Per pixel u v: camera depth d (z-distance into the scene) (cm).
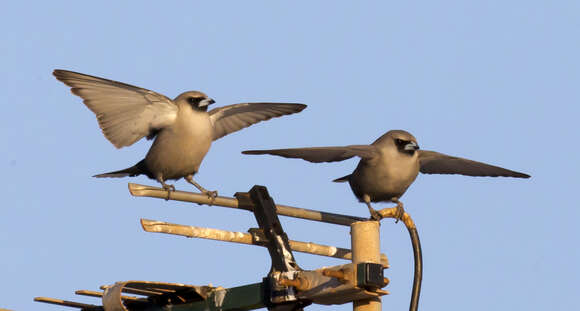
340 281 978
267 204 1163
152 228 1059
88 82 1334
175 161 1452
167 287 1105
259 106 1538
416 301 1057
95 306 1168
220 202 1159
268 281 1057
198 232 1097
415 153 1528
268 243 1134
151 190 1112
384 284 984
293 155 1372
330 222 1284
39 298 1148
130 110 1418
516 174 1522
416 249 1098
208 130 1459
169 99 1431
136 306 1178
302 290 1018
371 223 1002
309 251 1238
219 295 1101
